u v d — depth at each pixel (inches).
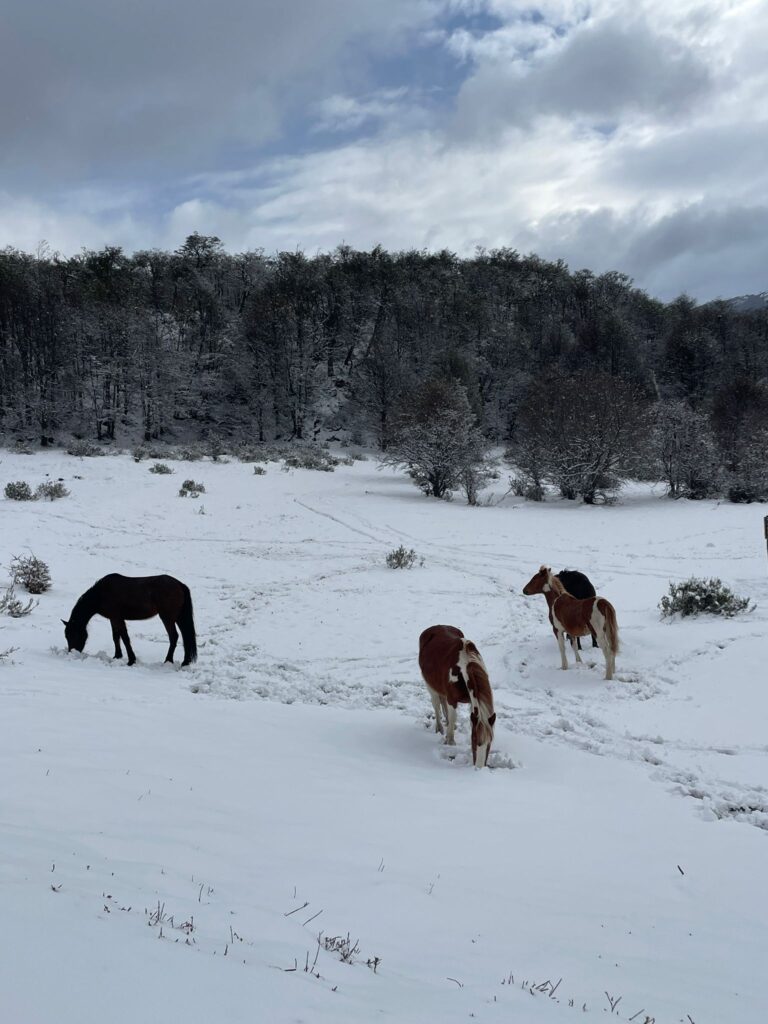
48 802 195.3
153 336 2222.0
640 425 1282.0
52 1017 84.1
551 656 470.6
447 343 2586.1
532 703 395.5
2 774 213.2
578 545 898.1
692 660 431.2
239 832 197.8
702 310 3164.4
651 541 901.2
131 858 164.9
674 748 325.1
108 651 483.2
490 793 263.7
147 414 2186.3
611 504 1269.7
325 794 244.1
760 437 1310.3
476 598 659.4
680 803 267.1
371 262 2930.6
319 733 327.3
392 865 193.3
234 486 1409.9
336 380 2583.7
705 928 178.1
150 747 270.7
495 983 137.3
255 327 2395.4
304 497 1323.8
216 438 2071.9
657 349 2977.4
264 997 102.0
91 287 2369.6
